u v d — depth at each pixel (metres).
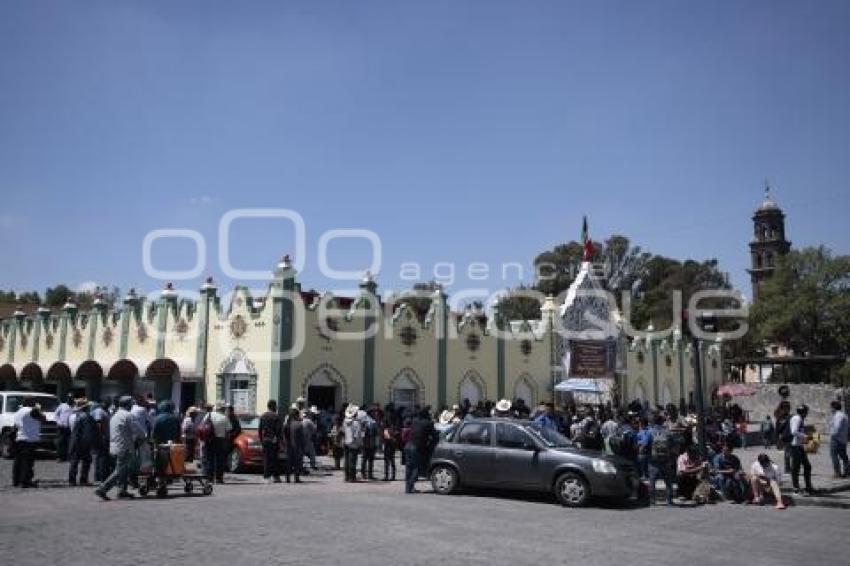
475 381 31.72
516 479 15.27
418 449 16.23
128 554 9.03
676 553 10.24
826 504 15.94
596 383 34.50
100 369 32.00
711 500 16.08
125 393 31.92
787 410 20.16
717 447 18.52
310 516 12.25
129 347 31.95
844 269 62.44
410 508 13.55
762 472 15.84
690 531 12.25
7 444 22.03
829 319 62.66
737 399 54.06
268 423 18.30
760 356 67.31
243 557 9.01
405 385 28.75
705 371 53.22
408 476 16.17
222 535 10.38
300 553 9.32
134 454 14.30
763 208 98.06
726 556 10.13
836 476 18.95
